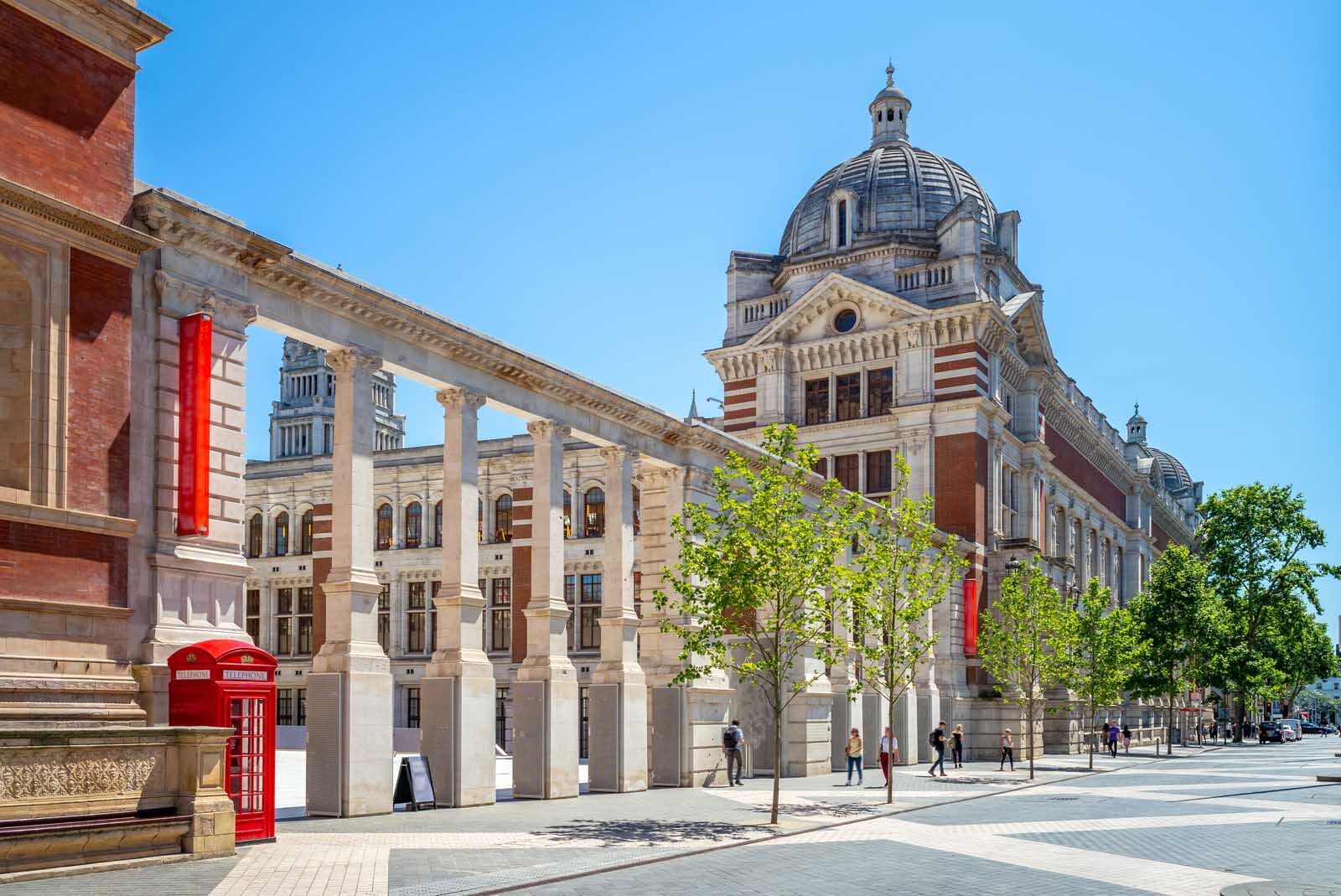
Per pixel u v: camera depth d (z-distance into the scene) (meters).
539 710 29.92
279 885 15.38
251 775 19.86
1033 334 63.41
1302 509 81.00
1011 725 54.50
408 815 24.86
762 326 63.34
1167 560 74.50
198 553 21.33
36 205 18.86
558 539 31.16
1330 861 20.06
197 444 21.09
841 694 44.56
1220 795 34.69
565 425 31.58
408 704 58.38
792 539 27.34
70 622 19.11
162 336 21.20
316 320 24.69
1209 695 109.25
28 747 15.81
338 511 25.17
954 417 56.03
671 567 32.38
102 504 19.80
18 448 18.88
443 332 27.38
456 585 27.86
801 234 65.94
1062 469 70.25
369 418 25.83
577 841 21.11
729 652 37.19
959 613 54.34
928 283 58.56
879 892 16.38
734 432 62.25
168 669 20.20
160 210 21.03
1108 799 33.34
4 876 14.99
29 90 19.30
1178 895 16.28
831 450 59.34
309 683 24.42
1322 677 108.44
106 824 16.25
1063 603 55.84
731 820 25.55
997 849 21.41
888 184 64.25
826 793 33.56
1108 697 52.88
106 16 20.52
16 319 19.12
